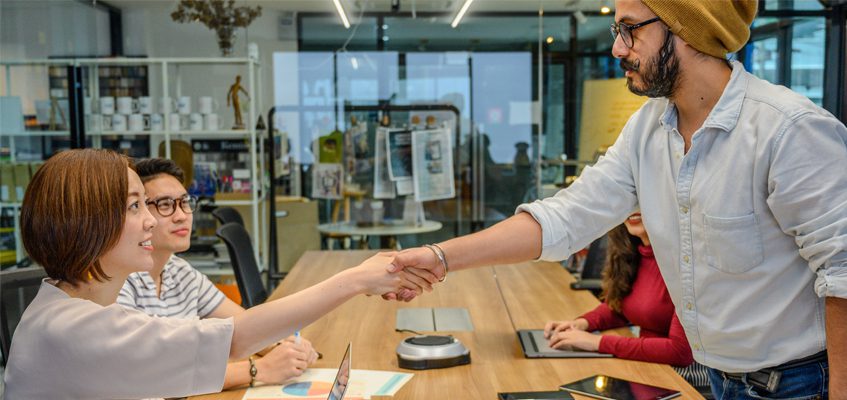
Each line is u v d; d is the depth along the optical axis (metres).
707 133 1.50
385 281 1.62
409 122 4.96
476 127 4.97
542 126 4.92
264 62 4.90
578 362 2.05
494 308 2.78
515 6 4.81
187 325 1.36
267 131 4.95
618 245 2.49
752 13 1.48
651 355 2.05
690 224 1.56
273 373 1.88
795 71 4.46
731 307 1.52
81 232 1.29
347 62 4.91
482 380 1.90
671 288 1.67
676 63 1.47
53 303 1.32
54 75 4.61
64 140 4.65
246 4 4.84
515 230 1.77
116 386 1.31
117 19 4.77
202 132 4.91
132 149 4.89
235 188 4.95
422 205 5.01
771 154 1.39
